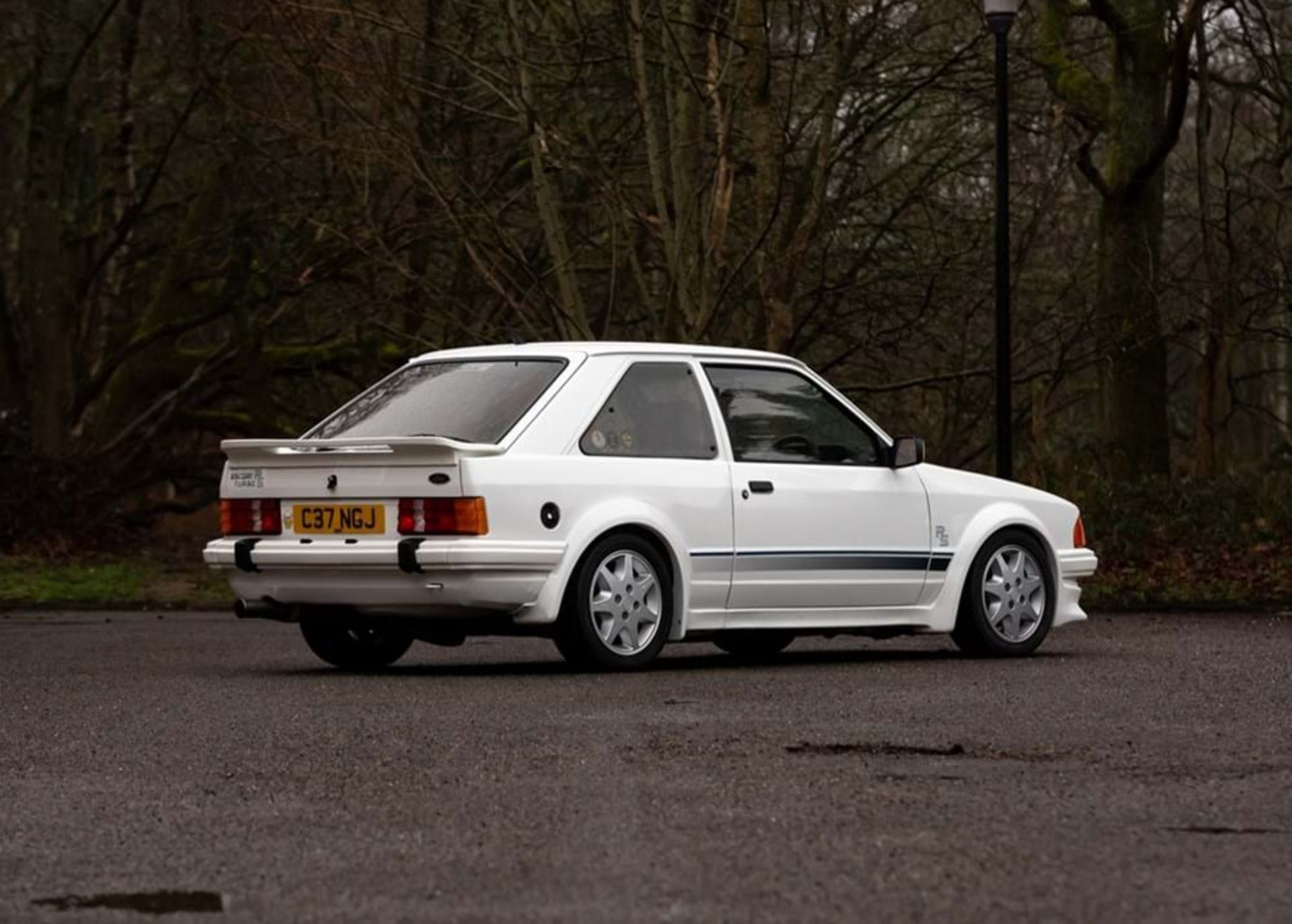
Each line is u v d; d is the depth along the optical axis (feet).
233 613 76.13
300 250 111.75
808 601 50.42
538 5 89.30
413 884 22.71
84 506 101.09
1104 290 100.27
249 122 103.04
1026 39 100.78
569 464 46.80
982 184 101.71
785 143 84.33
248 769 31.71
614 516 47.11
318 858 24.29
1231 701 40.73
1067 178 106.73
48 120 112.27
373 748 33.78
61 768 32.27
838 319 96.48
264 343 118.11
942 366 110.22
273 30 88.84
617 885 22.47
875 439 52.39
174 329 119.03
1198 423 122.52
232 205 114.42
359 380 121.39
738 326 93.35
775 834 25.43
